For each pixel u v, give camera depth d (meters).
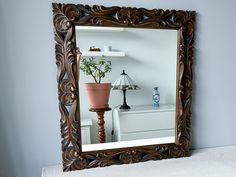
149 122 1.04
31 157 0.97
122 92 1.01
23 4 0.90
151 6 1.03
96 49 0.95
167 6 1.05
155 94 1.04
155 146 1.03
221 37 1.16
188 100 1.07
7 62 0.91
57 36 0.89
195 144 1.20
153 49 1.02
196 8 1.10
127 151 0.99
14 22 0.90
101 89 0.97
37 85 0.95
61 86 0.91
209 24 1.13
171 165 0.99
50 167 0.97
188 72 1.06
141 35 1.00
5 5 0.88
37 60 0.94
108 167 0.96
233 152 1.14
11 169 0.96
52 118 0.98
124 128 1.01
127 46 0.99
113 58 0.98
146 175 0.89
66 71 0.91
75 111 0.93
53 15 0.88
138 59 1.01
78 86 0.94
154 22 0.99
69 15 0.89
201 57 1.14
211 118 1.20
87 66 0.95
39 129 0.97
